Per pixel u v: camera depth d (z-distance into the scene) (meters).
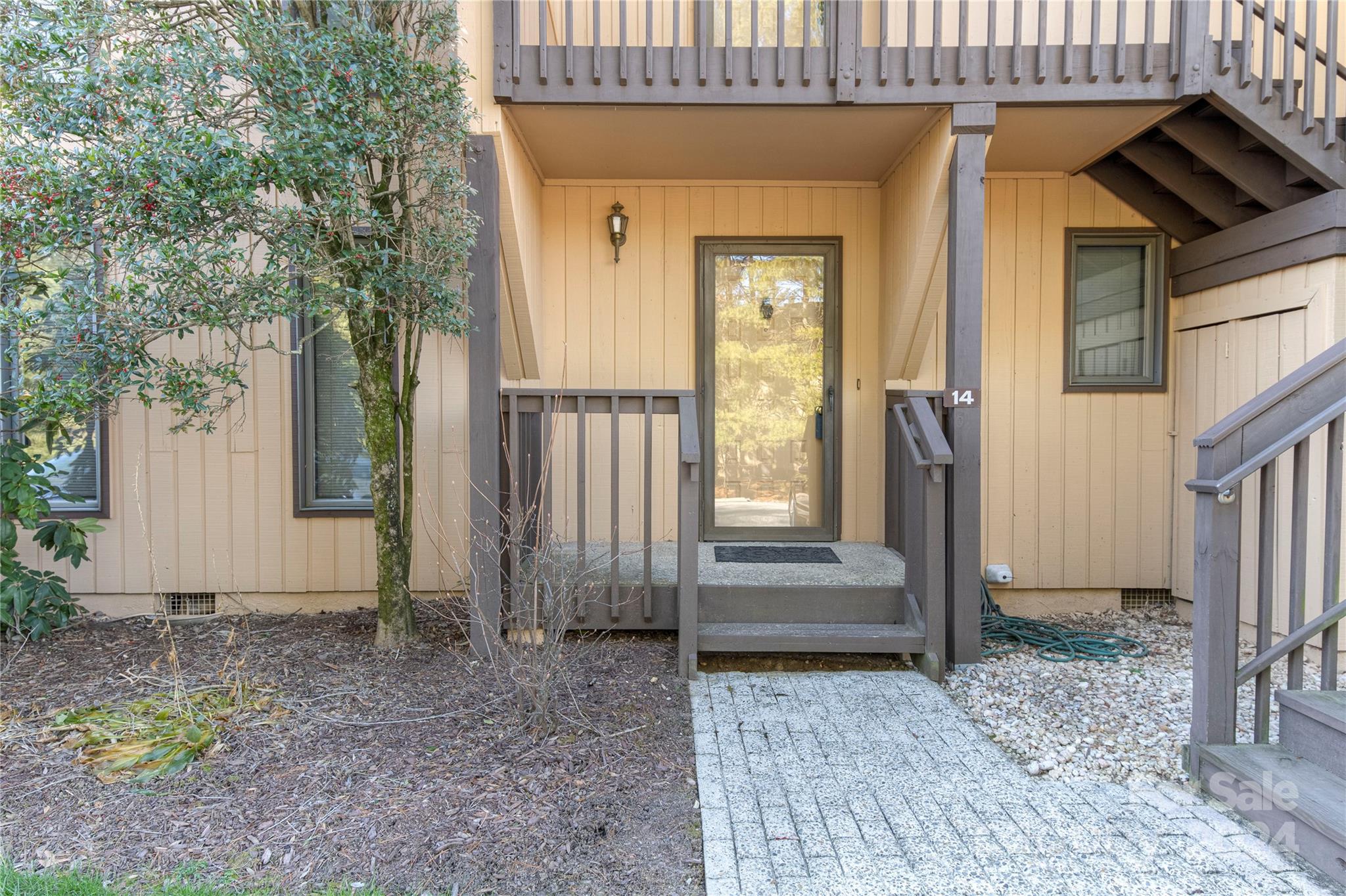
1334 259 3.68
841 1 3.62
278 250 3.10
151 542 4.64
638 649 3.84
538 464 4.32
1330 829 1.95
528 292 4.36
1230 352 4.41
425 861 2.05
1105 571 4.98
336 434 4.74
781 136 4.16
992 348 4.98
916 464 3.53
